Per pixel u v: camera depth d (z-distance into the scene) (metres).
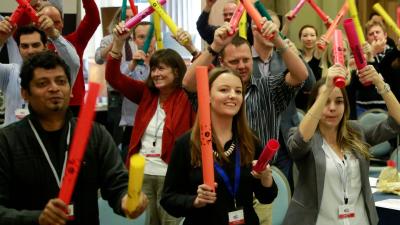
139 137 3.49
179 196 2.32
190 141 2.36
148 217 2.74
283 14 7.11
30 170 1.99
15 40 3.71
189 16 6.79
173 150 2.41
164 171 3.39
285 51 2.83
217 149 2.36
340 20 3.64
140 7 6.32
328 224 2.61
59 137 2.06
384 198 3.24
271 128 2.96
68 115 2.09
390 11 7.51
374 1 7.59
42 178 2.00
